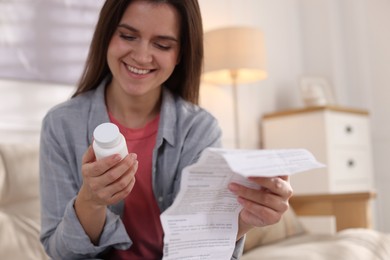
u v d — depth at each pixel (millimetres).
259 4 2975
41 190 1035
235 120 2588
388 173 3086
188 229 767
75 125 1054
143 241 1064
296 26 3225
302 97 2893
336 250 1528
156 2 966
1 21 1788
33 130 1851
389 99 3102
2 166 1471
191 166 724
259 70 2430
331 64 3115
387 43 3121
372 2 3178
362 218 1827
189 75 1137
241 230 874
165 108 1111
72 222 879
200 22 1067
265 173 664
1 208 1448
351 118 2744
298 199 2004
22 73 1828
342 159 2648
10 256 1354
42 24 1893
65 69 1955
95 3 2068
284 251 1588
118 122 1110
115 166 765
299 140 2670
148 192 1067
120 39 990
